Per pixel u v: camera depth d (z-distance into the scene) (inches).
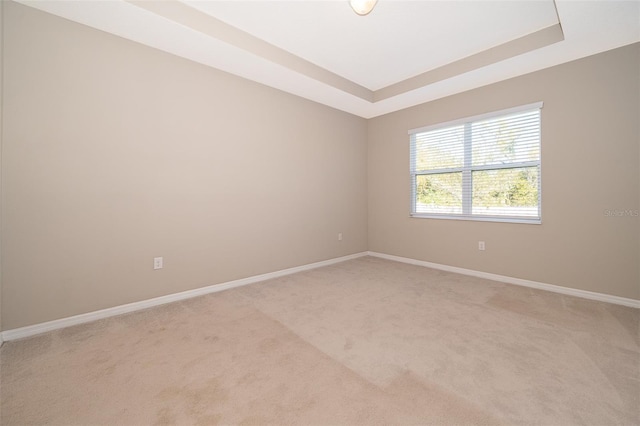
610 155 105.8
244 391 58.6
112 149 95.4
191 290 115.1
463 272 149.3
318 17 96.0
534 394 57.1
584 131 110.9
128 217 99.3
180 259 112.0
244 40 104.6
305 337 81.4
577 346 75.1
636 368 65.1
